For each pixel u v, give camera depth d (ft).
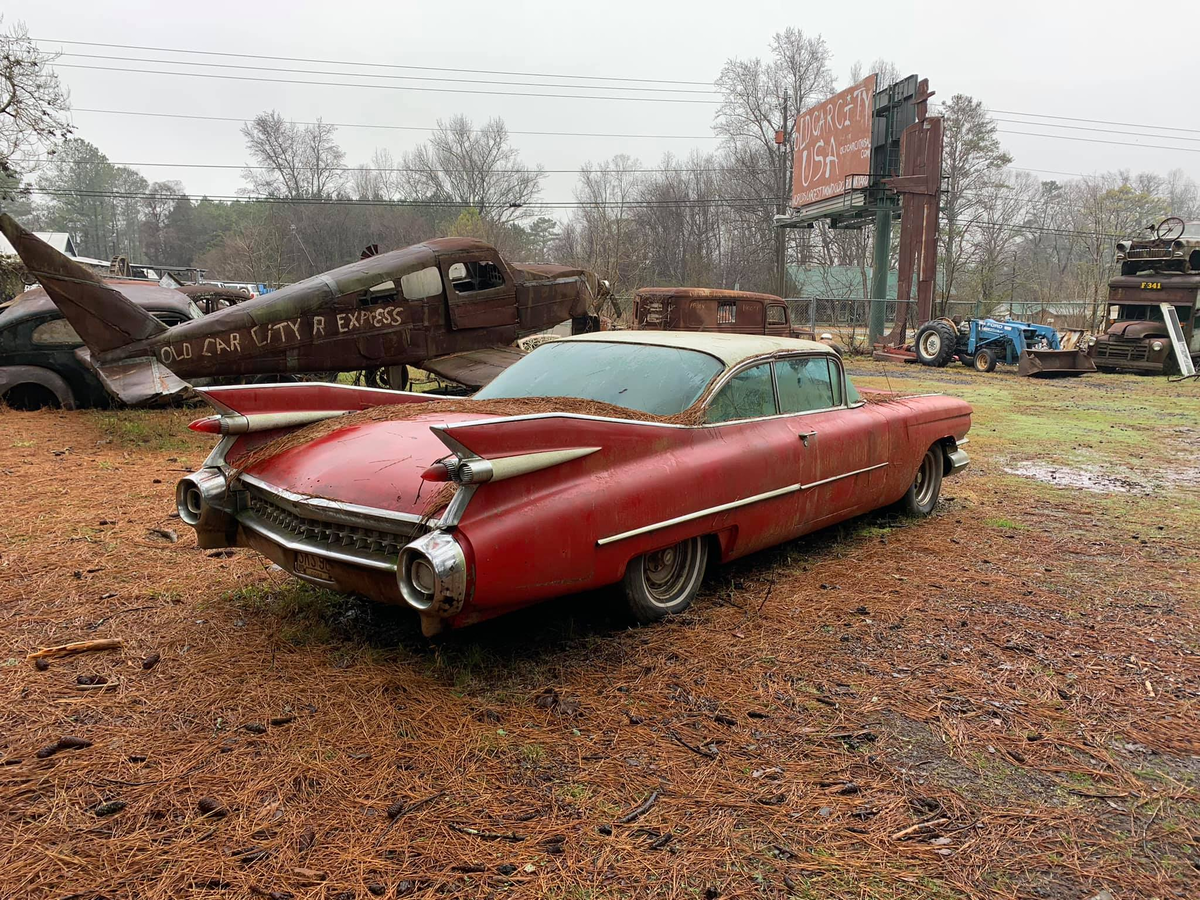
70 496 19.29
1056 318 114.73
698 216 186.19
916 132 83.66
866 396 19.84
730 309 63.82
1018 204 164.66
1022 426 38.83
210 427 11.91
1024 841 7.81
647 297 63.57
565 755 8.93
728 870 7.20
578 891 6.84
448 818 7.75
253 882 6.76
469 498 9.28
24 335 31.68
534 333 38.17
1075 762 9.30
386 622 12.23
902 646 12.34
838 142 98.22
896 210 94.12
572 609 12.96
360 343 31.58
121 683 10.12
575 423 10.55
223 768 8.38
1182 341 66.95
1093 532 19.42
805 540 17.98
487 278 35.73
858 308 135.85
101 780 8.11
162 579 13.84
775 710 10.19
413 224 200.95
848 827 7.90
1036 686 11.16
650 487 11.39
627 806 8.08
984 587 15.15
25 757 8.46
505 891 6.81
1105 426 39.24
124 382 26.78
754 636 12.39
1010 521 20.17
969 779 8.86
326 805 7.86
